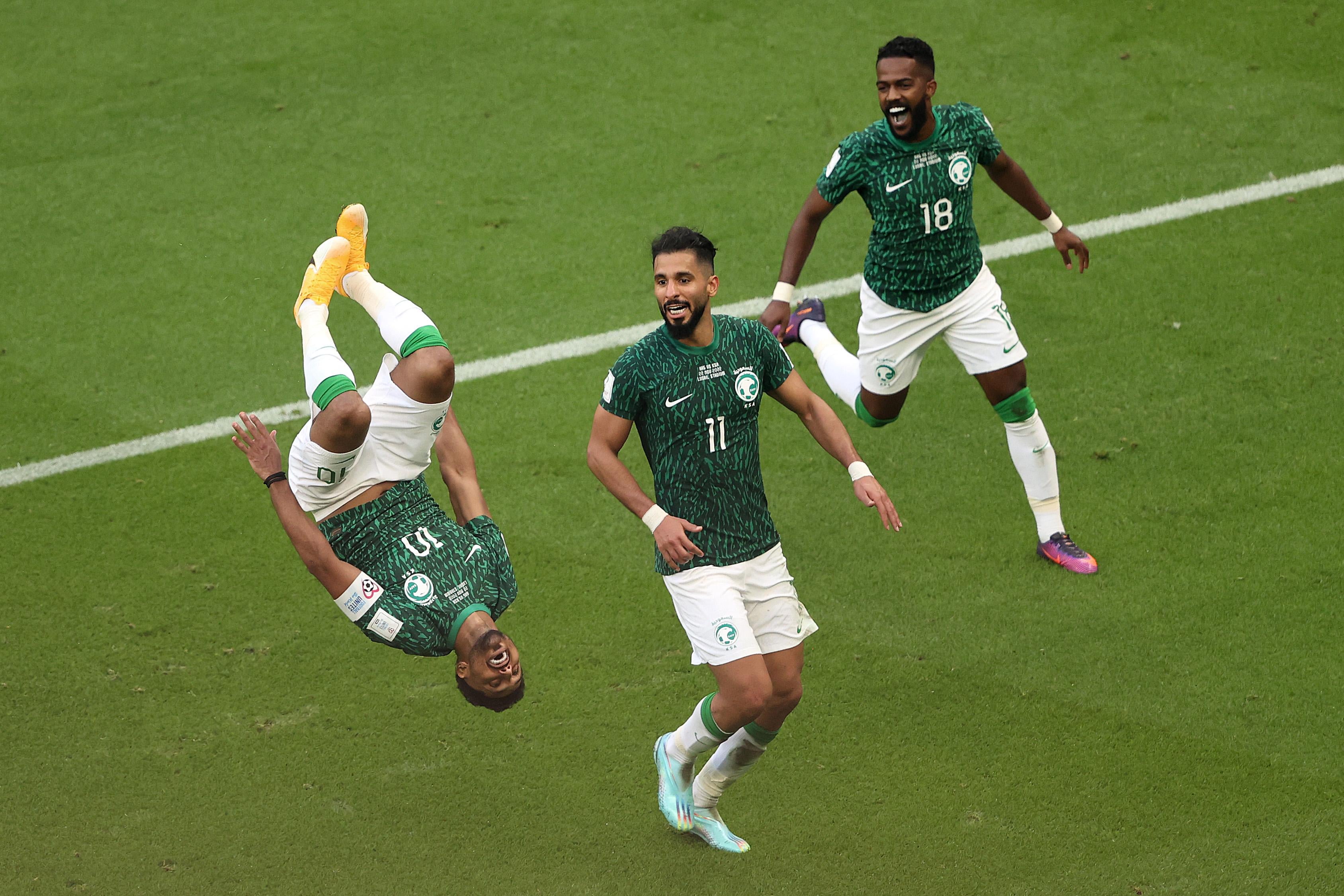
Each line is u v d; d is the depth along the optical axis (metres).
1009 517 21.72
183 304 27.14
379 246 28.62
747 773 17.41
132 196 30.48
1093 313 25.94
